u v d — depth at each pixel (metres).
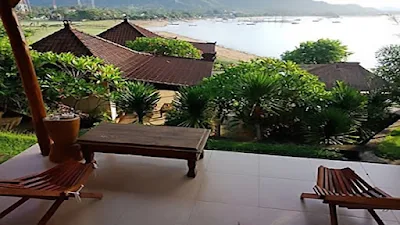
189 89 5.25
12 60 6.44
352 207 2.30
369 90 5.81
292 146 4.77
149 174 3.35
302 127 5.25
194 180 3.23
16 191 2.20
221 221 2.58
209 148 4.58
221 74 5.97
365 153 4.78
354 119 4.94
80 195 2.82
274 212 2.71
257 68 5.84
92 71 6.50
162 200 2.87
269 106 5.14
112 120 6.51
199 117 5.15
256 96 5.00
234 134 5.52
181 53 10.66
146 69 7.84
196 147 3.14
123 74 7.16
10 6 3.33
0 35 7.11
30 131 6.21
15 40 3.43
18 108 6.66
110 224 2.52
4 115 6.61
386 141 5.15
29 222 2.54
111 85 6.54
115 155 3.82
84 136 3.37
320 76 6.99
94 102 6.65
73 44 7.67
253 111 5.20
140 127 3.68
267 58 6.36
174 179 3.25
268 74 5.41
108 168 3.48
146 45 10.59
